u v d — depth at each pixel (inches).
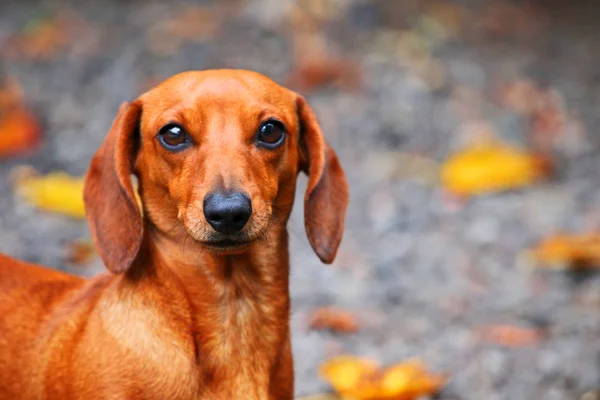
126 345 165.3
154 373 164.4
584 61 543.2
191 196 162.6
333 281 305.3
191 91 169.6
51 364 171.5
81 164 370.3
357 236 340.2
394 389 219.6
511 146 415.8
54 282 188.4
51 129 398.9
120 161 171.8
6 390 176.1
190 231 160.4
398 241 336.8
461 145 415.8
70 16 531.2
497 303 295.3
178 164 167.0
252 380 172.6
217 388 169.9
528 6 650.2
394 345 266.4
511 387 245.8
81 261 298.8
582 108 469.1
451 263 321.7
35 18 521.0
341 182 185.5
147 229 173.8
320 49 486.9
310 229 181.9
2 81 437.7
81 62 466.6
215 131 166.1
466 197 370.3
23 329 177.8
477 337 271.9
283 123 172.1
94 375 165.0
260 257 172.4
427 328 277.4
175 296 169.3
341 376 227.8
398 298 296.8
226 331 170.1
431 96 461.1
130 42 494.0
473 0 630.5
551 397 241.3
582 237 327.0
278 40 496.4
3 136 377.4
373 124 427.5
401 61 493.4
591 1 682.2
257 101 170.4
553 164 401.7
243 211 156.3
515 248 333.4
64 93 432.8
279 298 175.9
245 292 171.5
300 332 271.7
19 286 184.5
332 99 447.8
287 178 175.3
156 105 171.9
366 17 528.4
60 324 175.8
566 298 298.4
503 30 586.2
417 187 377.4
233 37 499.5
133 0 559.2
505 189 378.6
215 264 168.4
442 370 252.5
